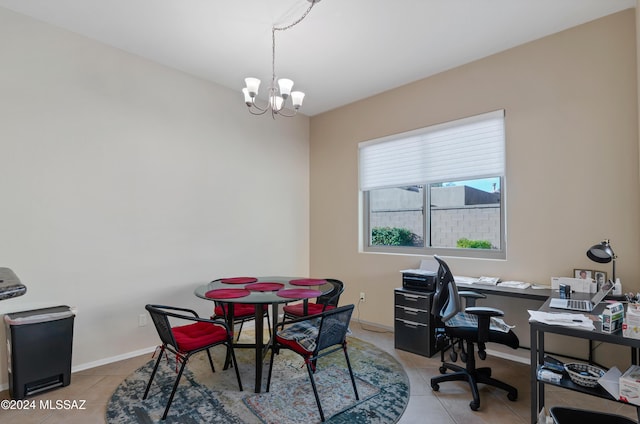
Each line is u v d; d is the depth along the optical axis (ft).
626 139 8.29
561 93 9.23
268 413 7.10
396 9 8.25
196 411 7.17
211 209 12.31
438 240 12.21
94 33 9.34
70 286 9.11
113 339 9.85
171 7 8.20
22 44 8.48
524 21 8.77
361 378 8.77
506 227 10.17
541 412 6.25
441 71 11.59
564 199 9.16
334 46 9.99
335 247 14.88
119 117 10.09
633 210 8.19
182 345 7.22
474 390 7.42
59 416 7.00
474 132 10.94
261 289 9.21
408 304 10.63
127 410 7.20
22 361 7.61
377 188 13.55
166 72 11.18
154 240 10.80
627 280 8.26
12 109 8.32
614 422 4.91
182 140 11.55
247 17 8.59
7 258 8.19
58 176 8.96
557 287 8.65
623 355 8.28
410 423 6.81
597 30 8.68
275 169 14.57
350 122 14.46
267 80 12.24
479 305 10.41
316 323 8.66
